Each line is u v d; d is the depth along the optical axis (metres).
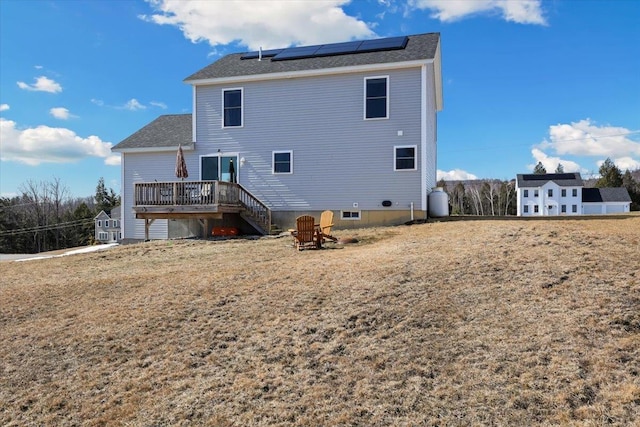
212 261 10.55
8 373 5.04
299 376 4.42
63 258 13.53
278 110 16.69
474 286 6.25
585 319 4.90
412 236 11.47
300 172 16.42
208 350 5.19
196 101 17.61
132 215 18.58
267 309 6.21
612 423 3.27
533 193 58.19
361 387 4.11
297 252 10.92
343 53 16.80
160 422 3.90
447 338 4.86
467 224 12.38
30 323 6.60
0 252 52.91
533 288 5.94
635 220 11.48
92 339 5.74
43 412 4.21
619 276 6.04
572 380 3.85
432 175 19.16
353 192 15.86
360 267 7.89
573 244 7.89
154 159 18.30
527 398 3.68
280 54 18.00
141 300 7.18
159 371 4.80
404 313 5.58
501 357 4.35
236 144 17.16
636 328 4.63
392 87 15.46
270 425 3.69
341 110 15.99
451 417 3.55
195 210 15.10
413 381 4.12
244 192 16.44
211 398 4.19
